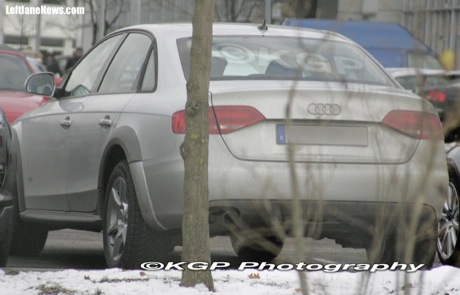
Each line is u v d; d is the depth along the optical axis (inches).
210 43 648.4
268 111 762.8
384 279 713.0
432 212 784.9
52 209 971.9
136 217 813.9
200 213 660.7
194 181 657.6
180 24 925.8
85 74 996.6
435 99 679.1
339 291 650.8
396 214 503.2
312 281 663.8
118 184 847.1
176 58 851.4
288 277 723.4
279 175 743.7
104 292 660.7
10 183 816.3
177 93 809.5
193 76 649.6
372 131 769.6
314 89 765.3
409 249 470.0
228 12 2541.8
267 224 740.7
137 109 837.8
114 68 941.2
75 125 934.4
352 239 794.8
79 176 922.1
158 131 795.4
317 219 509.4
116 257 844.6
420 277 502.6
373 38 2223.2
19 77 1633.9
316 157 751.7
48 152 976.3
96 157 892.0
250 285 689.6
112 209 856.9
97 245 1138.7
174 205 774.5
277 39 879.7
